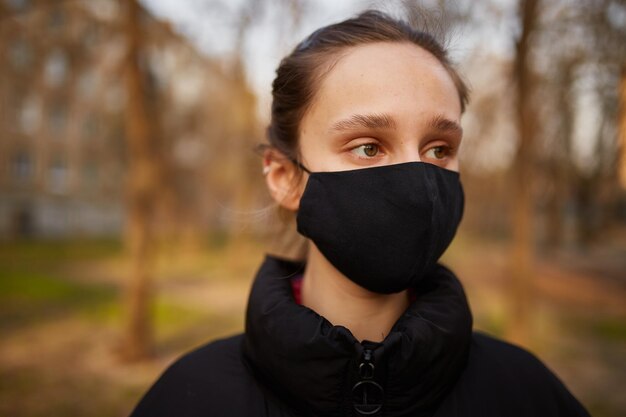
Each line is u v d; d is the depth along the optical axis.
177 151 10.46
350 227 0.90
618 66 4.15
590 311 9.04
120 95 7.68
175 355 6.18
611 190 7.82
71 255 19.03
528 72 4.79
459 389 0.91
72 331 7.18
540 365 1.03
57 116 27.39
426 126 0.87
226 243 25.23
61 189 27.80
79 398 4.75
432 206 0.86
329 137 0.89
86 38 5.87
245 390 0.91
